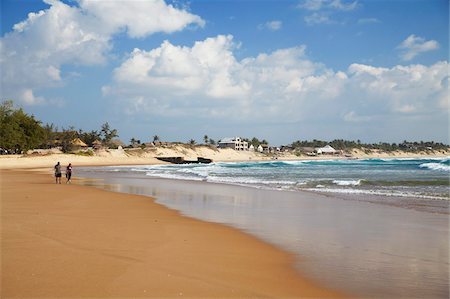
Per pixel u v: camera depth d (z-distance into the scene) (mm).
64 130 141375
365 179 38812
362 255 10125
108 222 14211
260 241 11609
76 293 7062
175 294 7148
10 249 9867
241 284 7824
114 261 9016
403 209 18250
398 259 9781
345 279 8281
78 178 43156
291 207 19094
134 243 10938
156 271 8398
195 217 15992
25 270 8234
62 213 16125
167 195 24625
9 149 104000
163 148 161500
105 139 158625
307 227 13906
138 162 117062
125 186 31859
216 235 12359
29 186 30000
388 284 8023
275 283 7961
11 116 100250
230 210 18062
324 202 20953
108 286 7422
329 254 10211
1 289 7191
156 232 12570
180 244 10992
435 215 16438
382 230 13367
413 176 43906
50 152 116000
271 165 105188
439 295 7484
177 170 69000
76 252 9703
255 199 22406
